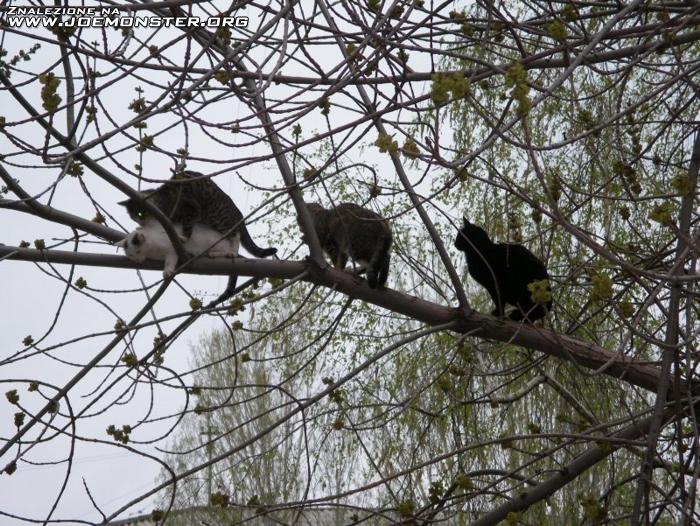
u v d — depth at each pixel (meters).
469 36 5.47
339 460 9.07
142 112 4.57
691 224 5.09
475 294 10.09
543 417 8.82
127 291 5.36
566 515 8.48
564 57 5.14
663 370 4.53
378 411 9.10
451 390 6.84
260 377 11.59
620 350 4.60
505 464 8.94
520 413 9.05
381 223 7.16
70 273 5.51
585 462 6.03
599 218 8.11
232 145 4.32
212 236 7.16
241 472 9.86
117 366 5.24
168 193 7.06
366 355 9.38
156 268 6.21
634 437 5.88
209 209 7.19
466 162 3.84
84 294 5.32
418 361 9.08
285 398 10.78
